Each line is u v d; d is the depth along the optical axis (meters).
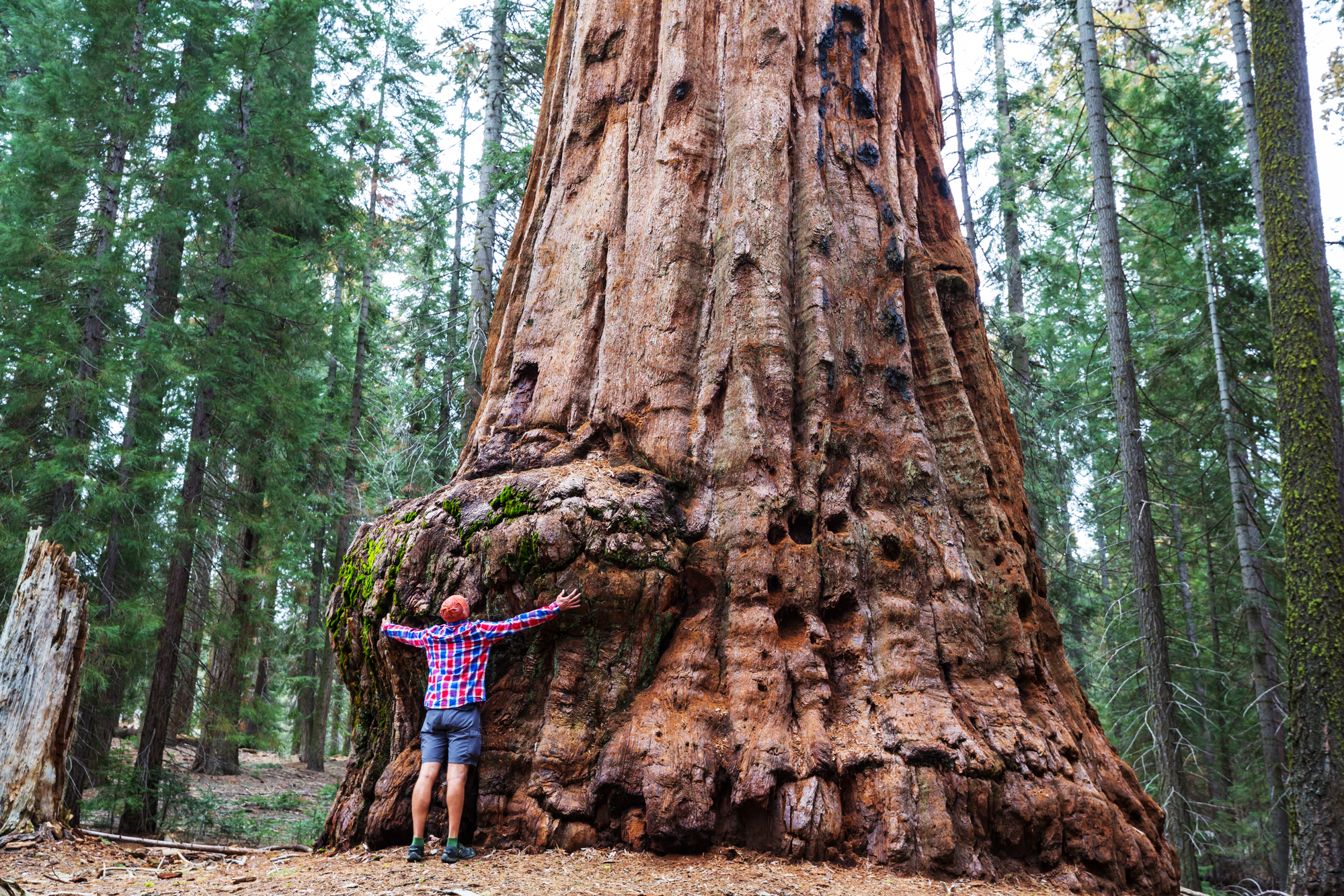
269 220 15.56
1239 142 16.34
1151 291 21.50
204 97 14.24
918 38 8.54
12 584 12.05
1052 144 21.16
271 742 15.65
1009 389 18.39
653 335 6.64
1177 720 13.30
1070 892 5.09
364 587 6.14
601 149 7.45
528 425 6.68
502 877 4.54
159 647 13.21
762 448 6.19
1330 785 6.71
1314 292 7.40
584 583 5.56
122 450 12.54
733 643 5.67
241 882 4.78
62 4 14.63
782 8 7.38
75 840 6.14
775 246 6.75
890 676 5.71
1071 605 19.64
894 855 4.98
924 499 6.46
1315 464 7.14
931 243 7.98
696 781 5.14
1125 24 18.42
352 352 25.14
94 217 13.36
